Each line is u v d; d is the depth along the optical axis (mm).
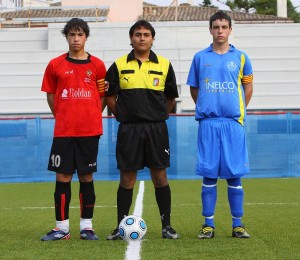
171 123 17188
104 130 17031
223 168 5992
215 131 6012
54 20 32531
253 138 17375
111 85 6047
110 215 8391
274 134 17375
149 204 9875
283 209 8859
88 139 5984
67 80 5961
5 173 17250
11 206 10000
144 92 5957
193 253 5031
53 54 26078
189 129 17188
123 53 25859
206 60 6105
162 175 6078
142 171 16703
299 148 17375
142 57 6051
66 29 5992
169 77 6082
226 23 6066
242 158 6051
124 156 6012
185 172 17203
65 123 5961
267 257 4848
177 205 9734
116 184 15289
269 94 25328
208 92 6059
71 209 9312
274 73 25719
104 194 12289
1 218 8156
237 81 6105
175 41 27016
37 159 17297
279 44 27016
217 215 8141
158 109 6008
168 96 6188
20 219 8016
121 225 5816
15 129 17266
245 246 5367
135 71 5977
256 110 25031
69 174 6008
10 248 5398
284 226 6812
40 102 25094
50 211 9086
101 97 6152
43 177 17297
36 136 17297
